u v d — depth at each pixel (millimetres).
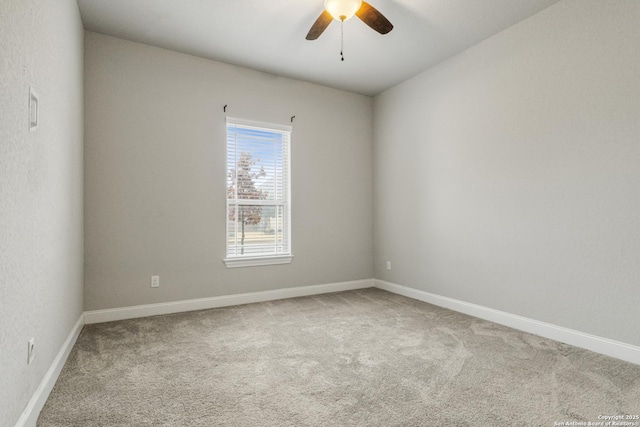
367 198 4457
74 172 2402
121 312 3006
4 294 1137
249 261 3629
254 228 3742
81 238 2736
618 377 1915
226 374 1959
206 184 3404
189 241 3320
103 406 1611
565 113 2477
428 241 3672
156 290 3168
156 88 3182
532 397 1703
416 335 2627
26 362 1366
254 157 3740
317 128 4098
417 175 3812
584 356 2213
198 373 1968
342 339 2539
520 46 2770
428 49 3236
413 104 3869
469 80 3211
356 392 1756
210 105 3436
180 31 2926
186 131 3312
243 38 3039
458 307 3303
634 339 2119
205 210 3400
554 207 2547
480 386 1818
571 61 2439
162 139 3203
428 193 3668
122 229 3027
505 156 2893
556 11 2527
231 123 3555
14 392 1238
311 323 2926
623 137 2178
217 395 1724
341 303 3615
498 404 1639
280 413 1563
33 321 1454
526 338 2555
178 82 3281
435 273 3586
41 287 1569
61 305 2002
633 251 2131
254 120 3670
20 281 1293
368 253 4457
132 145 3072
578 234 2404
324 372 1990
